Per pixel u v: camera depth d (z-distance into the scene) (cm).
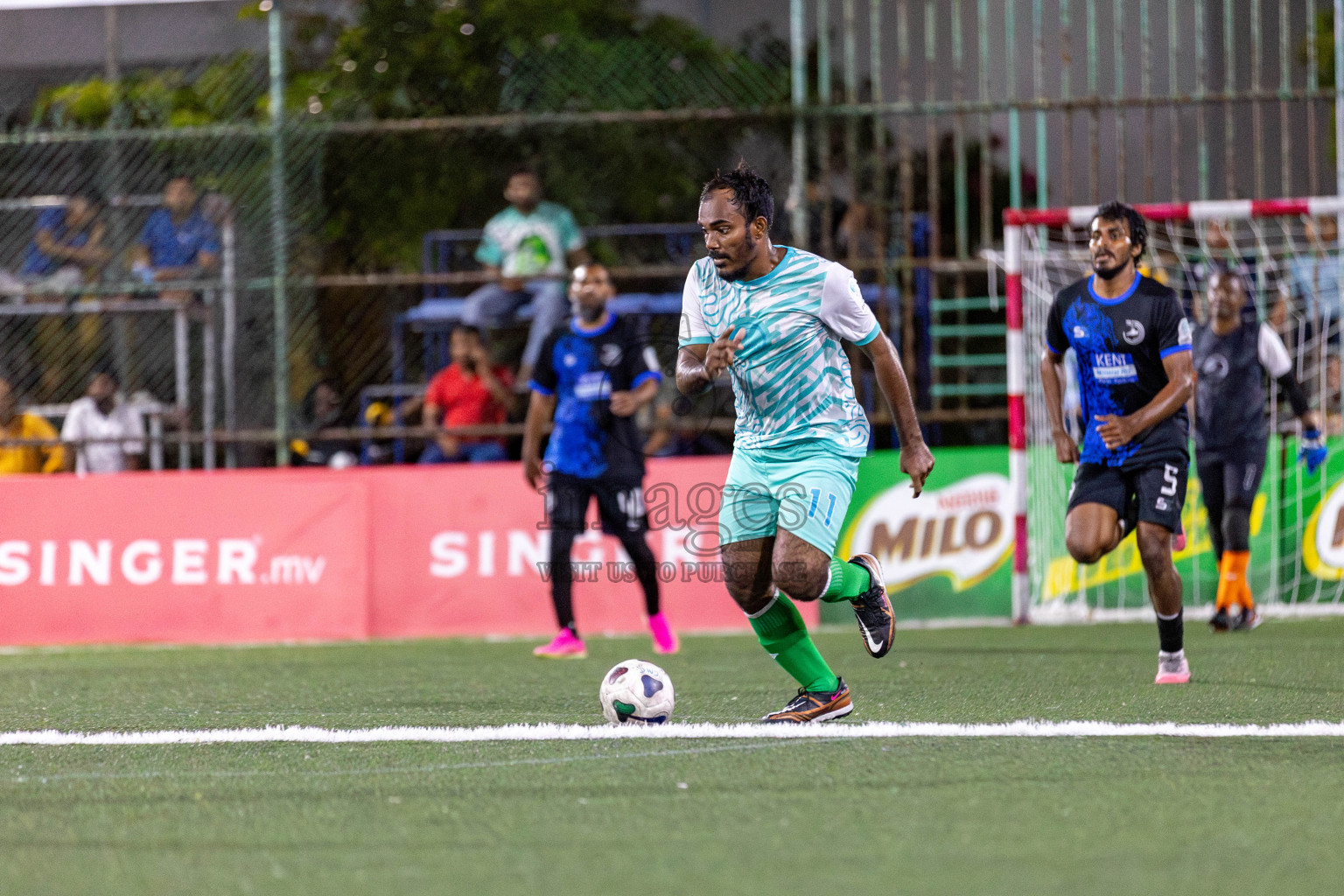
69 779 1387
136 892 940
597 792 1260
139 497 3550
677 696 2052
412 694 2161
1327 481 3581
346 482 3541
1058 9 3994
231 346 3738
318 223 3753
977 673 2325
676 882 934
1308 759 1395
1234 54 3797
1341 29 3488
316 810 1203
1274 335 3084
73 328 3847
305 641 3481
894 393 1602
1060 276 3659
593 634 3488
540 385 2861
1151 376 2083
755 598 1634
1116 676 2247
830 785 1273
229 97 4003
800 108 3534
